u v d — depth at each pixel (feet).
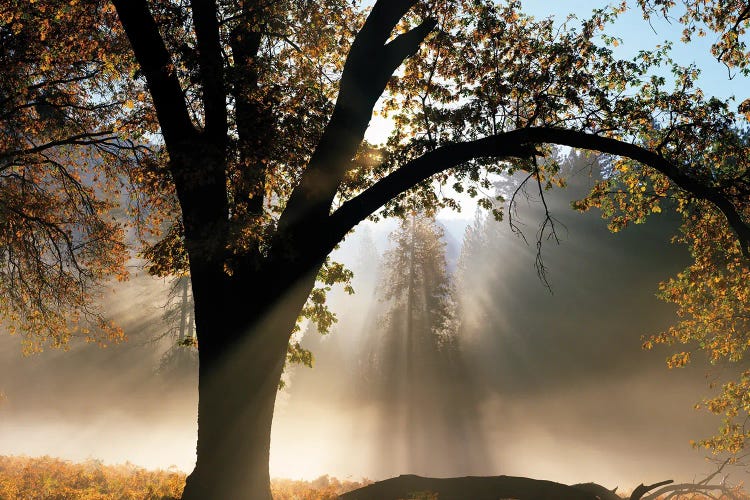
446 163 30.40
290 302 28.43
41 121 48.42
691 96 35.55
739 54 36.73
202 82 28.22
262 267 28.19
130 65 37.73
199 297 27.89
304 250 28.55
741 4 37.37
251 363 27.53
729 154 36.47
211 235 25.67
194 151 26.63
